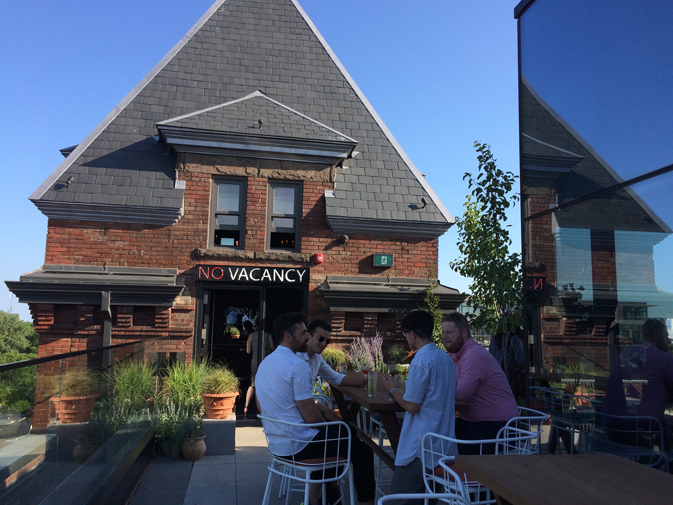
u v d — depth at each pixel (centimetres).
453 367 392
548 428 603
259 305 997
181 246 970
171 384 770
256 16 1227
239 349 1030
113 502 488
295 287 1005
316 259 1007
